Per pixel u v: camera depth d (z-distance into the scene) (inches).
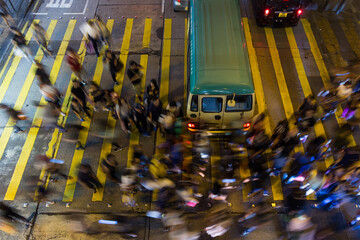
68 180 315.3
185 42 452.1
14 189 311.4
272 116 362.0
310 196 292.0
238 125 305.6
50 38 465.1
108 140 347.3
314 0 483.5
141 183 296.5
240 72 278.2
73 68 362.9
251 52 434.0
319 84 393.4
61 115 371.6
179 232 269.3
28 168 327.3
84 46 452.4
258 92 386.9
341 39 447.2
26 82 411.2
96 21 401.4
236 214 285.4
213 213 285.0
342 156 278.8
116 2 521.7
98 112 372.5
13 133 355.9
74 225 283.1
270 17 438.9
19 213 292.7
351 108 335.6
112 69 372.8
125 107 308.0
